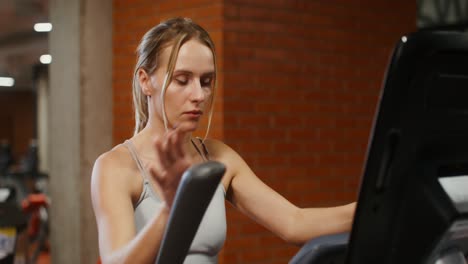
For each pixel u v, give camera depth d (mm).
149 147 1521
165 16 5012
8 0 12969
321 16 5035
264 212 1658
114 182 1467
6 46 17984
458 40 899
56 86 5715
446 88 928
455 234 982
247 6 4680
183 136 1056
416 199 926
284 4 4852
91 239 5574
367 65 5285
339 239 1097
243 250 4641
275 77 4801
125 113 5410
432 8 5395
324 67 5051
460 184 982
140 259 1131
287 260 4824
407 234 926
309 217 1603
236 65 4629
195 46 1450
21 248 6676
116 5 5430
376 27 5328
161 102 1464
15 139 34438
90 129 5512
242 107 4645
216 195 1620
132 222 1420
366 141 5277
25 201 7852
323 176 5039
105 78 5496
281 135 4820
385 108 880
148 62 1494
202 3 4703
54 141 5742
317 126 5008
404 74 877
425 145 927
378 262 920
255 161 4695
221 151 1722
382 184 897
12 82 28969
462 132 959
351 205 1585
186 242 971
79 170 5535
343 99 5152
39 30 16391
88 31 5496
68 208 5633
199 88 1442
